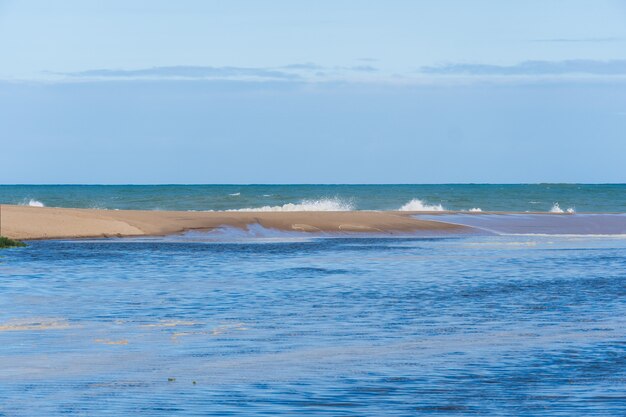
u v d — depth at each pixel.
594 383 17.38
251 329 24.72
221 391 16.84
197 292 34.22
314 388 17.11
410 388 17.08
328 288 35.84
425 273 42.75
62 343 22.25
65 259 50.12
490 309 29.22
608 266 46.75
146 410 15.45
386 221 82.25
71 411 15.36
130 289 35.19
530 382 17.53
